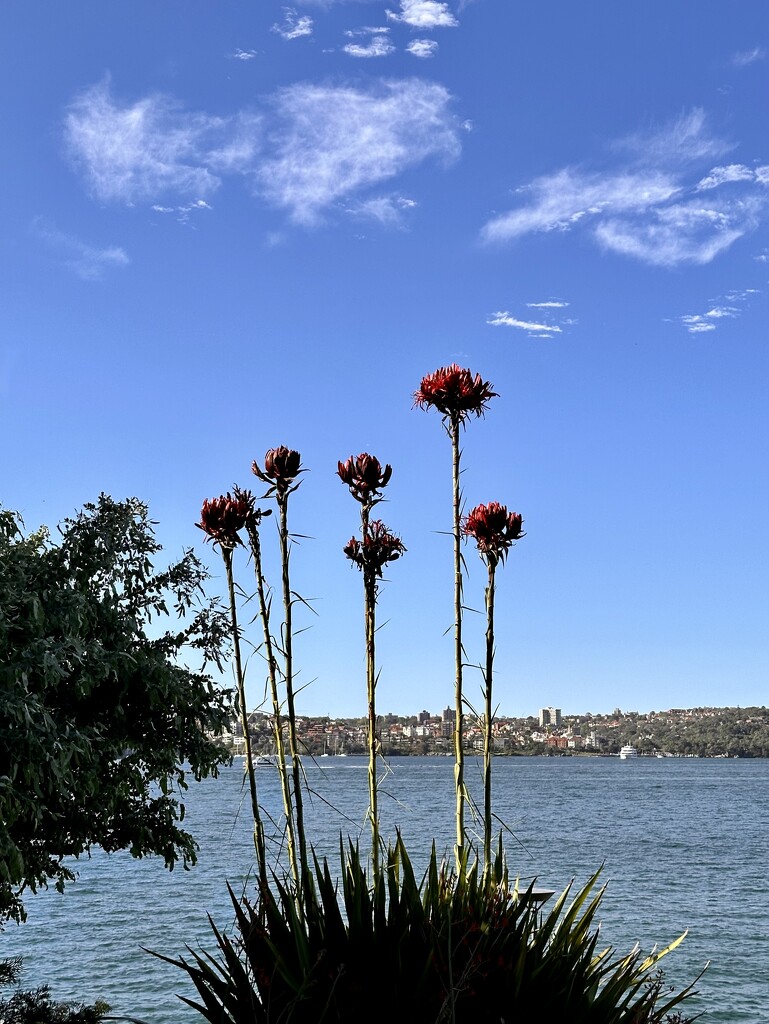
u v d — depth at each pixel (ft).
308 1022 16.88
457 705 22.41
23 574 32.83
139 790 35.12
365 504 23.79
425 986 16.40
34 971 80.53
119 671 33.63
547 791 486.38
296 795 22.38
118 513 35.96
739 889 135.95
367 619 23.13
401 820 236.22
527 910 18.04
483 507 23.53
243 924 18.47
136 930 101.76
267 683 24.26
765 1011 68.69
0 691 29.14
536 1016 16.85
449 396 23.18
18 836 33.04
